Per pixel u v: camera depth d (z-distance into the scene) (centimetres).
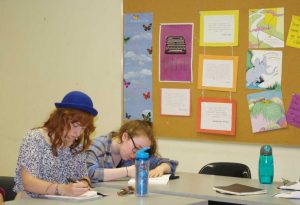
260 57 355
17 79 454
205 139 373
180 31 379
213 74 369
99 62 415
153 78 389
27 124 450
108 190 260
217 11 367
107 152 307
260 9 354
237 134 362
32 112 448
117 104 407
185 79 378
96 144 303
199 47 373
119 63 405
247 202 235
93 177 283
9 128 459
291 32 346
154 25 388
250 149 359
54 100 437
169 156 386
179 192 253
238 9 361
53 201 224
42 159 248
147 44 391
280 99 350
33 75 446
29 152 244
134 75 397
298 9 344
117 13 405
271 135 353
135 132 296
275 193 255
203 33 371
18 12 451
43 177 250
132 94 398
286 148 349
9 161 459
